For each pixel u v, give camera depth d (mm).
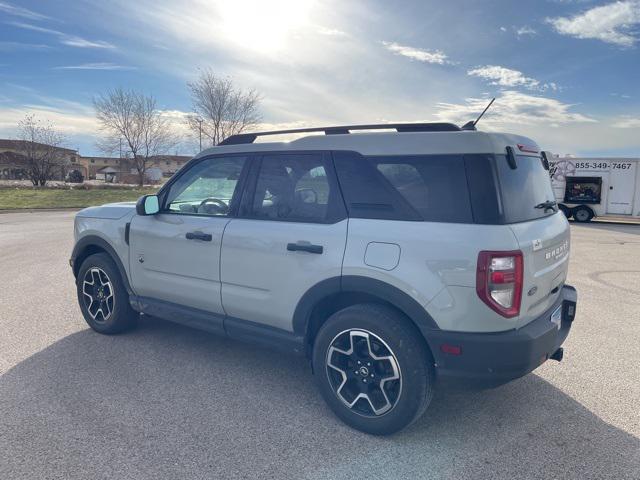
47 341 4539
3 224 15812
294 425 3117
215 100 41625
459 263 2625
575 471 2660
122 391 3535
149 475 2562
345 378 3078
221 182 3803
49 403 3324
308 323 3277
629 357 4344
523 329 2742
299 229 3225
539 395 3590
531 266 2752
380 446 2893
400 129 3150
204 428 3051
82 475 2551
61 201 27906
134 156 46000
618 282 7492
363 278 2914
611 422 3203
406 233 2803
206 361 4133
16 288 6629
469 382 2721
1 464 2629
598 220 21875
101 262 4586
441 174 2789
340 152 3156
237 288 3584
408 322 2867
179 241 3908
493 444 2930
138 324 5020
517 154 3033
